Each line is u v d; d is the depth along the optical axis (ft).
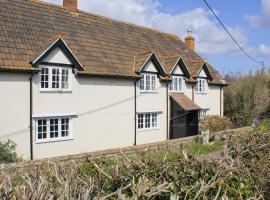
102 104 66.59
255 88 110.32
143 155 17.75
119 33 82.38
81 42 68.74
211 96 98.17
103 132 66.95
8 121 52.37
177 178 14.90
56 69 58.85
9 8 61.41
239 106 111.34
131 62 75.05
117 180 15.17
